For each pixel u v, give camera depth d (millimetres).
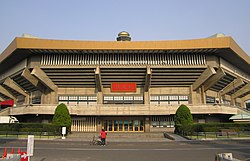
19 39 37125
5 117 39312
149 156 14938
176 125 32625
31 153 10266
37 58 40781
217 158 9023
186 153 16297
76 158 14117
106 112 39688
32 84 43188
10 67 48938
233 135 28734
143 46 38438
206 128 30578
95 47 38156
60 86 43812
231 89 49500
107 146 21062
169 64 40531
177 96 44031
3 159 8391
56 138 27922
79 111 39531
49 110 38344
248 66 50000
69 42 37969
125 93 43969
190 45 38156
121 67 40156
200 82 42031
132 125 41906
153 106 39969
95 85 43562
